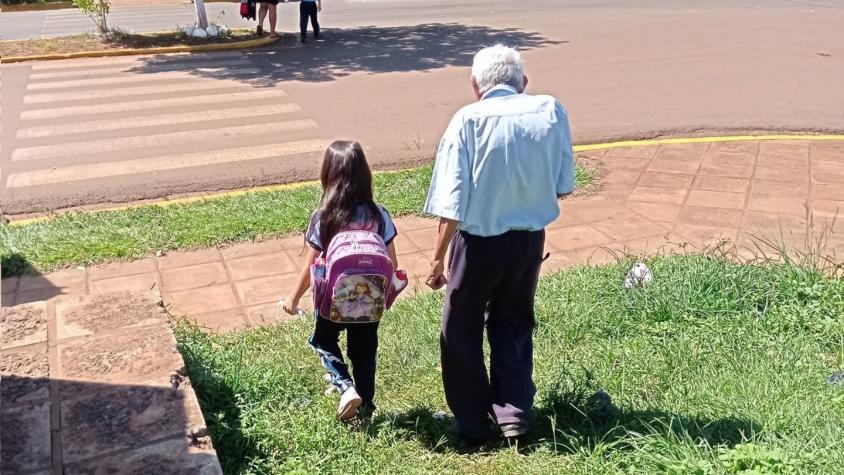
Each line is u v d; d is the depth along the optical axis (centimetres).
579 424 365
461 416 360
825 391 382
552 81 1165
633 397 384
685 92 1091
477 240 333
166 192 741
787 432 341
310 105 1041
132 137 900
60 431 298
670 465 312
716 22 1731
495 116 320
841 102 1028
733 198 707
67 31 1870
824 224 643
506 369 358
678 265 520
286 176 778
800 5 2044
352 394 358
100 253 605
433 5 2202
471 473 337
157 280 570
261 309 525
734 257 548
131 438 296
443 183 318
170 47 1484
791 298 479
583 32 1609
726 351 427
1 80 1227
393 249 369
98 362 345
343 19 1942
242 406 370
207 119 975
